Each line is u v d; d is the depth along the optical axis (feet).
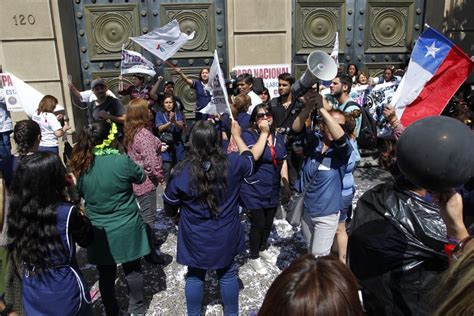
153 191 13.46
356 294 3.69
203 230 9.10
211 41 25.26
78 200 9.75
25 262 7.42
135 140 12.96
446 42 11.44
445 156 4.09
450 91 11.52
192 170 8.84
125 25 24.86
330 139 10.36
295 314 3.52
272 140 12.64
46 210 7.27
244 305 11.31
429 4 26.05
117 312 10.39
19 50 23.07
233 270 9.80
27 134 10.49
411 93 11.90
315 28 25.90
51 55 23.22
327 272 3.72
